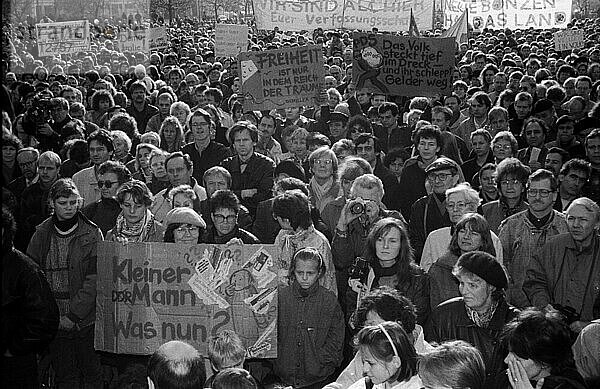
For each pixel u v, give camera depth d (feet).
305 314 19.42
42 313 17.39
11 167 27.81
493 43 92.53
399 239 19.60
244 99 37.68
